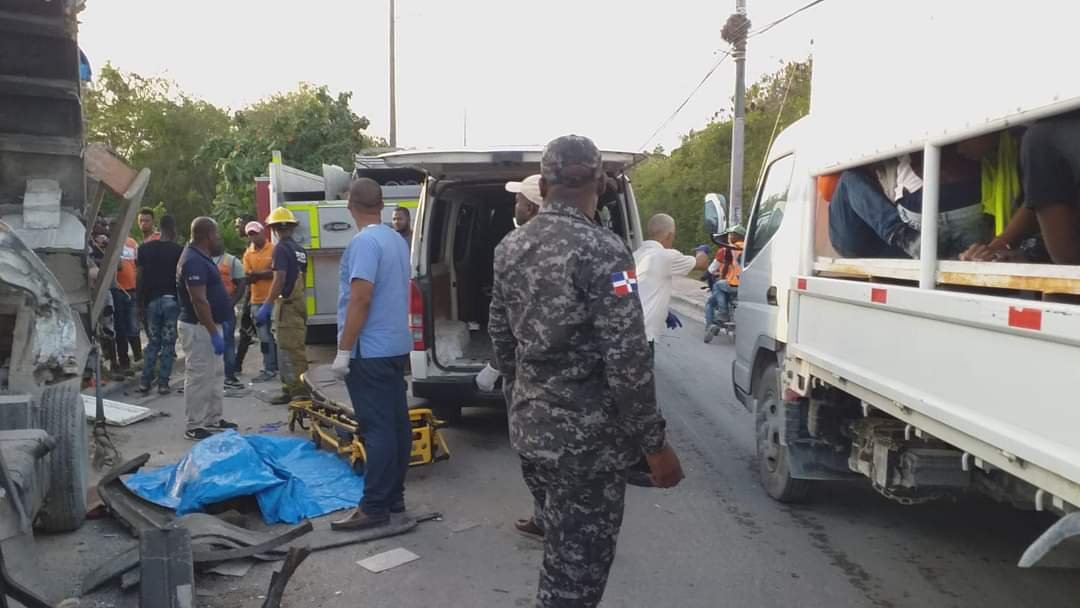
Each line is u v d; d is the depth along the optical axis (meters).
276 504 4.92
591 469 2.77
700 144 29.59
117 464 6.07
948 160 3.18
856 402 4.45
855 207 3.96
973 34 2.79
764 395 5.45
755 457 6.44
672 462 2.78
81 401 4.78
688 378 9.76
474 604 3.90
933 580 4.18
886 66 3.50
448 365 6.61
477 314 8.84
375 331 4.62
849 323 3.80
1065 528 2.05
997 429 2.54
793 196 4.94
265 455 5.60
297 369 8.37
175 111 36.56
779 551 4.55
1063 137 2.55
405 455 4.87
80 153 5.57
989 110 2.71
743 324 5.96
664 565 4.37
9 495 3.23
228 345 9.01
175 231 8.80
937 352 2.94
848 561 4.42
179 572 3.32
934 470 3.65
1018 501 3.38
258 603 3.87
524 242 2.84
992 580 4.17
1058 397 2.26
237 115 25.75
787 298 4.92
